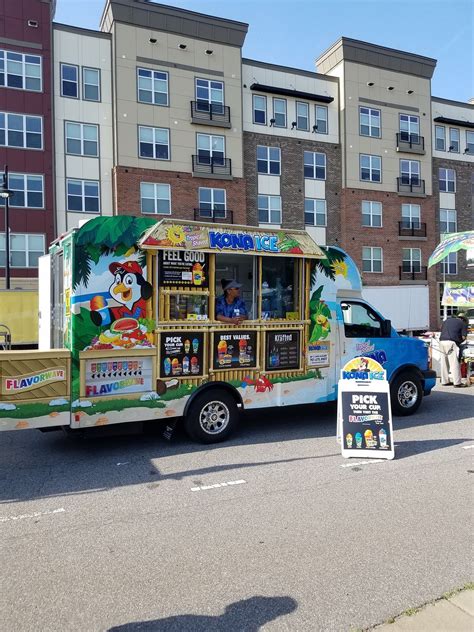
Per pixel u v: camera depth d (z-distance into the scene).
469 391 10.84
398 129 33.50
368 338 8.03
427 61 34.19
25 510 4.57
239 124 28.42
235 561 3.58
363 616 2.91
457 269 35.59
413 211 34.09
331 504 4.61
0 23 24.22
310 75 31.16
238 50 28.38
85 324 5.95
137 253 6.26
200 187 27.39
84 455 6.30
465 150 36.84
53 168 24.89
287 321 7.25
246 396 6.95
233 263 6.91
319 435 7.18
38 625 2.89
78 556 3.70
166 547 3.81
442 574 3.36
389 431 6.04
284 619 2.90
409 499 4.71
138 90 26.12
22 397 5.67
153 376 6.36
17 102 24.44
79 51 25.48
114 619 2.94
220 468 5.71
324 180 31.47
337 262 7.82
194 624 2.88
